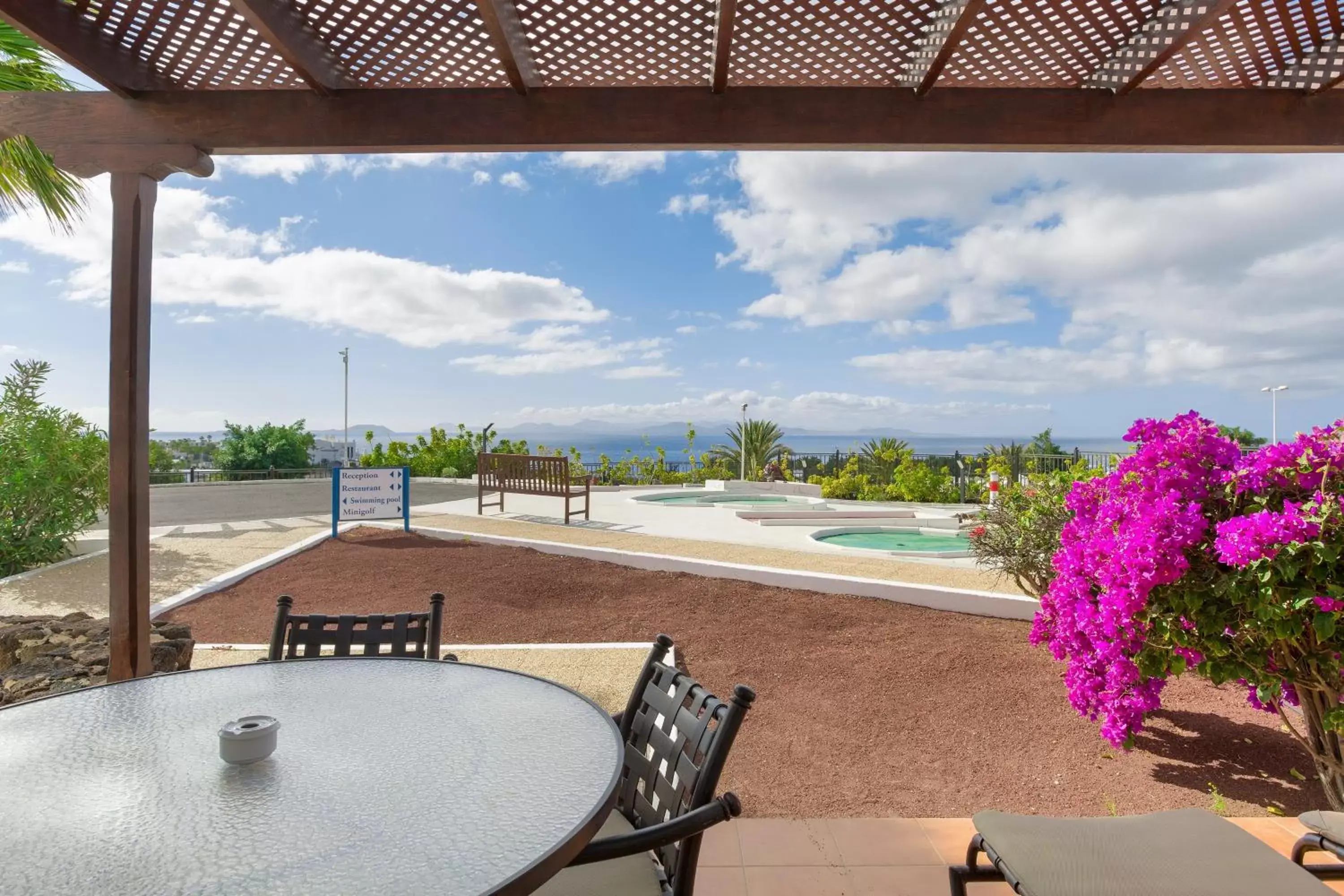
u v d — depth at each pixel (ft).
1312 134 11.12
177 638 13.12
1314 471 8.50
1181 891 4.78
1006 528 17.63
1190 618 8.93
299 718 5.09
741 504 47.29
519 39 10.33
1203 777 10.63
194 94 11.37
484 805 3.79
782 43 10.41
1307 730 9.52
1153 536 8.73
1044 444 60.23
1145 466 9.68
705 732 4.83
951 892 6.04
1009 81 11.12
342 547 27.71
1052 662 15.34
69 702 5.41
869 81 11.19
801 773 11.04
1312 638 8.59
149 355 11.81
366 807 3.76
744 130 11.30
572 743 4.65
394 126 11.43
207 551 27.48
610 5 9.91
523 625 18.93
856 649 16.60
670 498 53.01
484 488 37.78
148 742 4.66
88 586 21.88
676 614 19.47
